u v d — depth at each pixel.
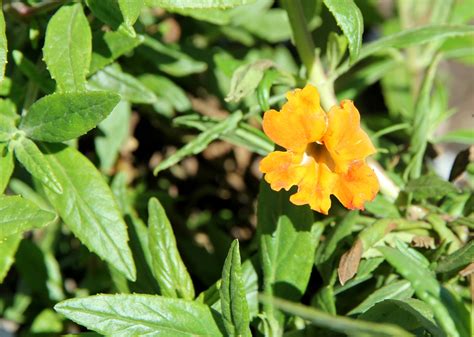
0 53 0.38
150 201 0.39
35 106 0.38
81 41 0.39
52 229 0.48
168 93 0.48
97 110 0.38
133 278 0.39
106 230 0.39
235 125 0.43
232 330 0.37
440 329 0.36
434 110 0.49
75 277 0.49
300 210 0.40
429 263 0.40
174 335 0.37
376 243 0.40
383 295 0.39
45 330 0.45
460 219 0.41
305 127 0.37
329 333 0.40
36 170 0.39
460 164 0.43
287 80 0.42
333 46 0.42
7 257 0.41
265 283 0.40
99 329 0.36
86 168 0.40
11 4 0.42
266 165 0.38
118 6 0.38
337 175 0.38
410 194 0.42
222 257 0.46
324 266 0.41
